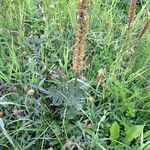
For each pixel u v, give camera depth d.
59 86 0.29
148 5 0.40
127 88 0.32
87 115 0.28
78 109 0.28
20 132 0.28
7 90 0.30
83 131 0.27
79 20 0.23
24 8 0.38
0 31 0.34
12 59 0.32
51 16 0.38
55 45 0.35
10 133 0.27
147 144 0.27
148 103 0.31
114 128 0.28
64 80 0.31
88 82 0.31
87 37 0.36
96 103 0.32
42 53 0.33
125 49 0.34
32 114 0.29
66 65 0.32
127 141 0.28
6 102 0.27
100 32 0.36
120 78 0.34
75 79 0.28
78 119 0.29
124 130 0.30
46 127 0.28
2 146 0.27
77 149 0.28
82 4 0.22
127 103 0.30
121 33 0.36
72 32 0.37
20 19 0.36
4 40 0.35
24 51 0.33
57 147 0.28
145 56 0.34
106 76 0.32
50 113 0.30
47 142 0.28
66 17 0.38
